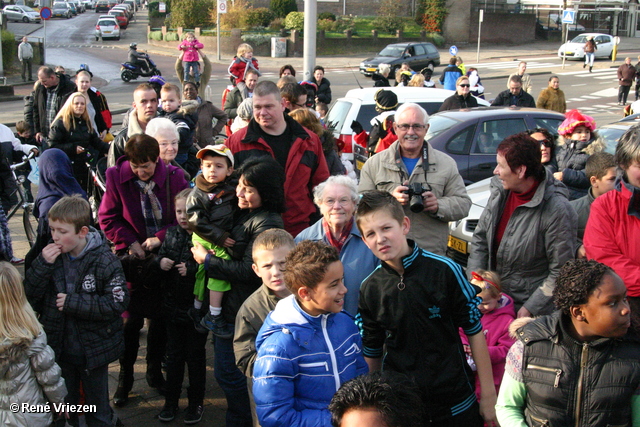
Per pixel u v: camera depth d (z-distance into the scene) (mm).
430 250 4312
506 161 3670
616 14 49375
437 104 10758
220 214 3752
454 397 2934
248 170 3680
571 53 36562
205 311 3971
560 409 2527
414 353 2922
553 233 3680
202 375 4160
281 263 3207
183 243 4137
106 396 3873
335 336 2770
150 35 44812
